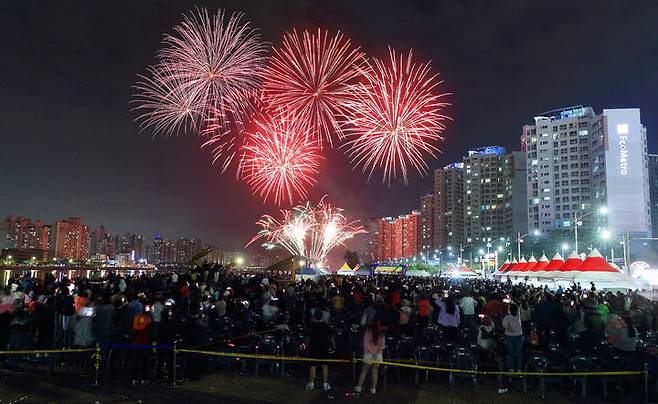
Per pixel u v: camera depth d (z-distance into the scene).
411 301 21.47
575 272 35.31
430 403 12.40
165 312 14.75
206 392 13.09
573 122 147.75
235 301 19.67
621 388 13.54
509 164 197.38
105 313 14.73
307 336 15.12
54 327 17.05
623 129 119.62
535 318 18.55
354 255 96.38
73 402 12.03
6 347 16.16
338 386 13.88
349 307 21.48
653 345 14.77
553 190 149.88
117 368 15.71
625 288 38.31
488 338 15.07
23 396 12.48
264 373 15.35
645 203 120.06
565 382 14.58
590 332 14.98
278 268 43.12
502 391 13.40
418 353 14.66
